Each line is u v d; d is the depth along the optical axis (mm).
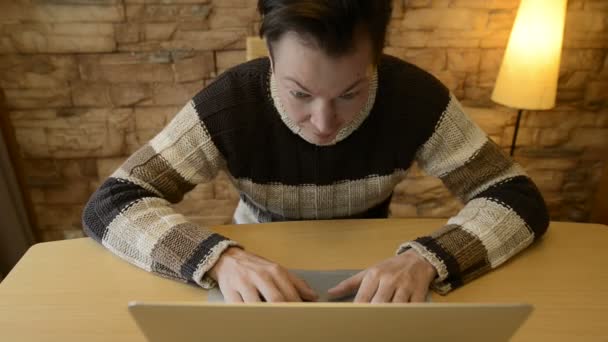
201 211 1913
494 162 907
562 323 671
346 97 673
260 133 899
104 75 1604
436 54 1661
